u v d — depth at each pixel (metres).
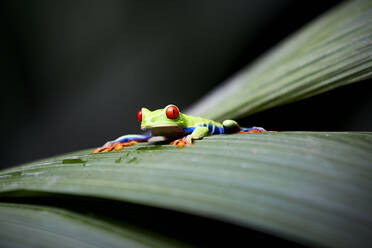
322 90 0.42
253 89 0.44
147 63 1.02
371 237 0.31
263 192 0.37
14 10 0.84
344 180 0.38
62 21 0.91
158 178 0.39
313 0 0.84
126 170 0.40
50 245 0.39
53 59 0.94
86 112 1.02
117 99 1.04
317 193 0.36
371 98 0.56
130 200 0.39
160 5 0.94
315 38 0.44
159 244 0.39
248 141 0.41
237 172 0.39
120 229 0.40
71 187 0.40
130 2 0.93
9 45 0.88
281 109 0.52
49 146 1.00
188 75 1.04
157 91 1.06
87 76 0.99
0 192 0.40
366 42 0.42
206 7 0.95
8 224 0.39
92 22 0.93
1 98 0.91
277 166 0.39
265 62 0.47
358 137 0.40
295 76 0.43
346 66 0.42
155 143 0.43
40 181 0.40
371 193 0.36
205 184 0.39
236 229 0.40
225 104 0.45
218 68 1.03
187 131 0.45
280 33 0.93
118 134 1.07
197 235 0.40
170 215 0.40
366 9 0.43
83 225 0.40
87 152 0.43
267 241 0.40
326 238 0.31
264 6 0.90
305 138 0.40
